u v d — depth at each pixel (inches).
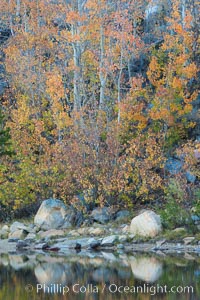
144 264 916.6
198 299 674.2
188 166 1355.8
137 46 1641.2
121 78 1624.0
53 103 1508.4
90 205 1375.5
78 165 1380.4
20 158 1461.6
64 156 1409.9
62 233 1273.4
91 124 1445.6
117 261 960.9
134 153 1386.6
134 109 1515.7
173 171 1396.4
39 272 865.5
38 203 1453.0
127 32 1572.3
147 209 1360.7
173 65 1574.8
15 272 869.8
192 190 1219.2
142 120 1517.0
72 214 1353.3
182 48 1640.0
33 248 1213.7
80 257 1032.8
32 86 1673.2
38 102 1652.3
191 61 1674.5
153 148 1432.1
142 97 1638.8
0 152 1449.3
